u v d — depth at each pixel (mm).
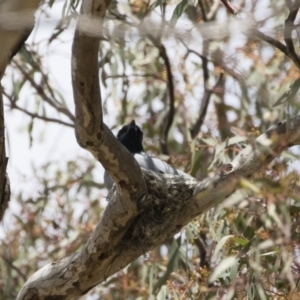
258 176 9398
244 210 10578
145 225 9180
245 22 6297
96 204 13977
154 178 9234
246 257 9609
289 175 9070
